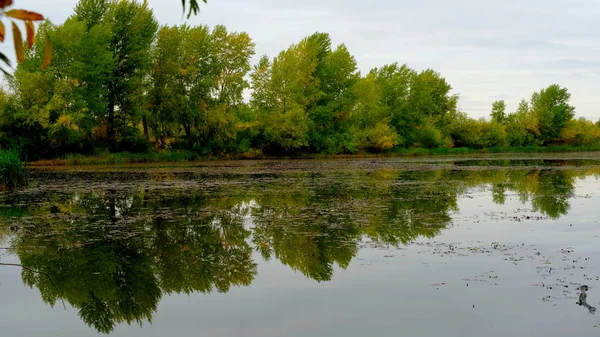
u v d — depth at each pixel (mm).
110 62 39125
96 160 39906
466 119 78875
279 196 18984
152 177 27344
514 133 84688
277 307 7059
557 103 91250
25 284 8383
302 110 50375
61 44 37719
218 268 9258
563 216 14242
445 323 6332
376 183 24109
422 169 34781
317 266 9242
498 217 14180
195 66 45625
